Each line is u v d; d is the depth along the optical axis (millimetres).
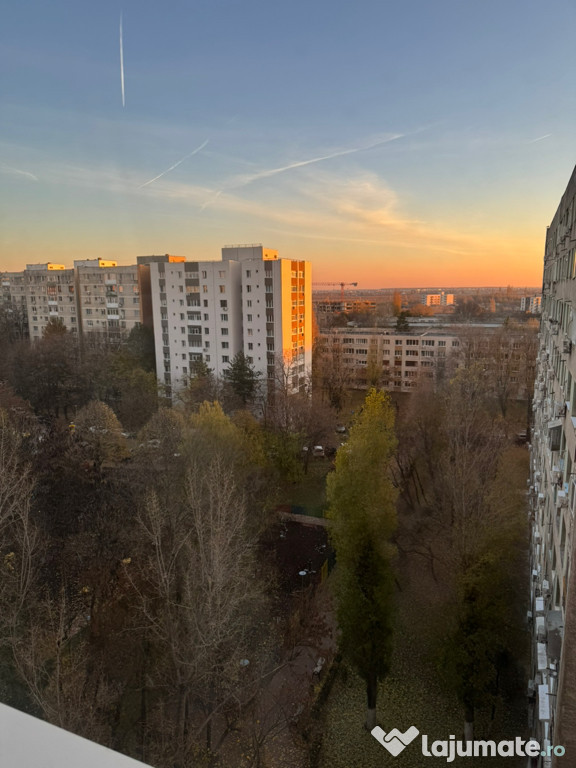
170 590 14453
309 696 15070
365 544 13977
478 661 13078
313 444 33312
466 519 18516
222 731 13805
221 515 15195
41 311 59250
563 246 13336
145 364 48594
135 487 20578
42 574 17312
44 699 11320
